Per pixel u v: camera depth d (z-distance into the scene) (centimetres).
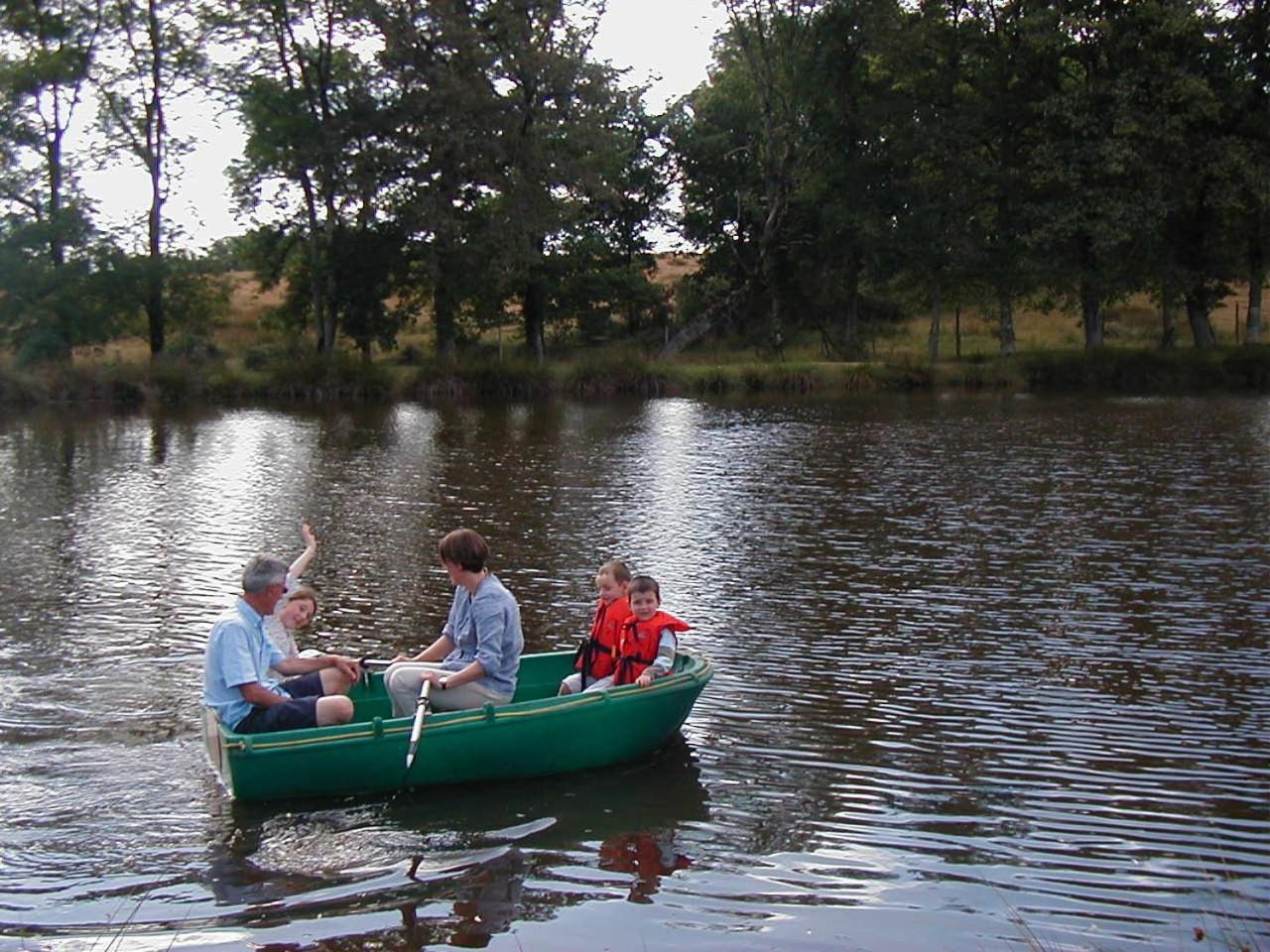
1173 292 3697
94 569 1211
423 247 3769
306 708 685
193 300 3872
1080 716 789
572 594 1097
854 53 4072
